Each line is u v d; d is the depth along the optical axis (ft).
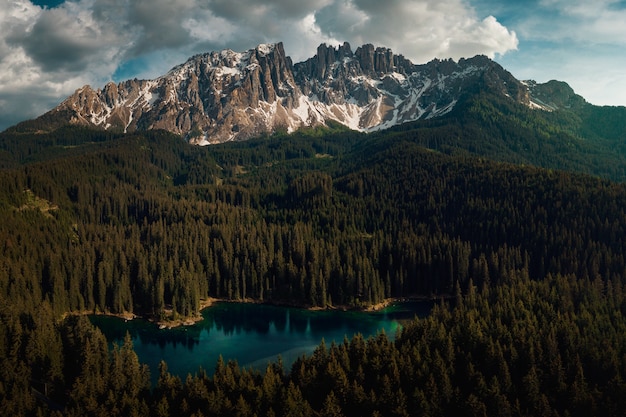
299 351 593.01
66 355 483.51
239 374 423.64
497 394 383.24
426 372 406.82
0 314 506.07
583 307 520.83
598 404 375.66
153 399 404.77
